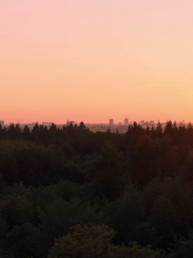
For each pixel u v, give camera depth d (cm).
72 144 13850
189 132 13362
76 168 9238
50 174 9200
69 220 2783
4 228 3356
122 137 14600
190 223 3328
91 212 2945
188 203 3603
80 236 2148
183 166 7125
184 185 4300
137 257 2055
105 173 5897
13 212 3756
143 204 3822
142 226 2953
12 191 5056
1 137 15100
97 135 14800
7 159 8050
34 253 2695
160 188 4156
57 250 2086
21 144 9756
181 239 2914
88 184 6262
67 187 5634
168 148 7788
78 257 2014
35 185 8450
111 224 3150
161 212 3216
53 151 10156
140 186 6812
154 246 2850
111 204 3619
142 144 7638
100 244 2023
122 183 5941
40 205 4231
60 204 2961
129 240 2920
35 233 2775
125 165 7519
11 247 2955
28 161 8638
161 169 7088
